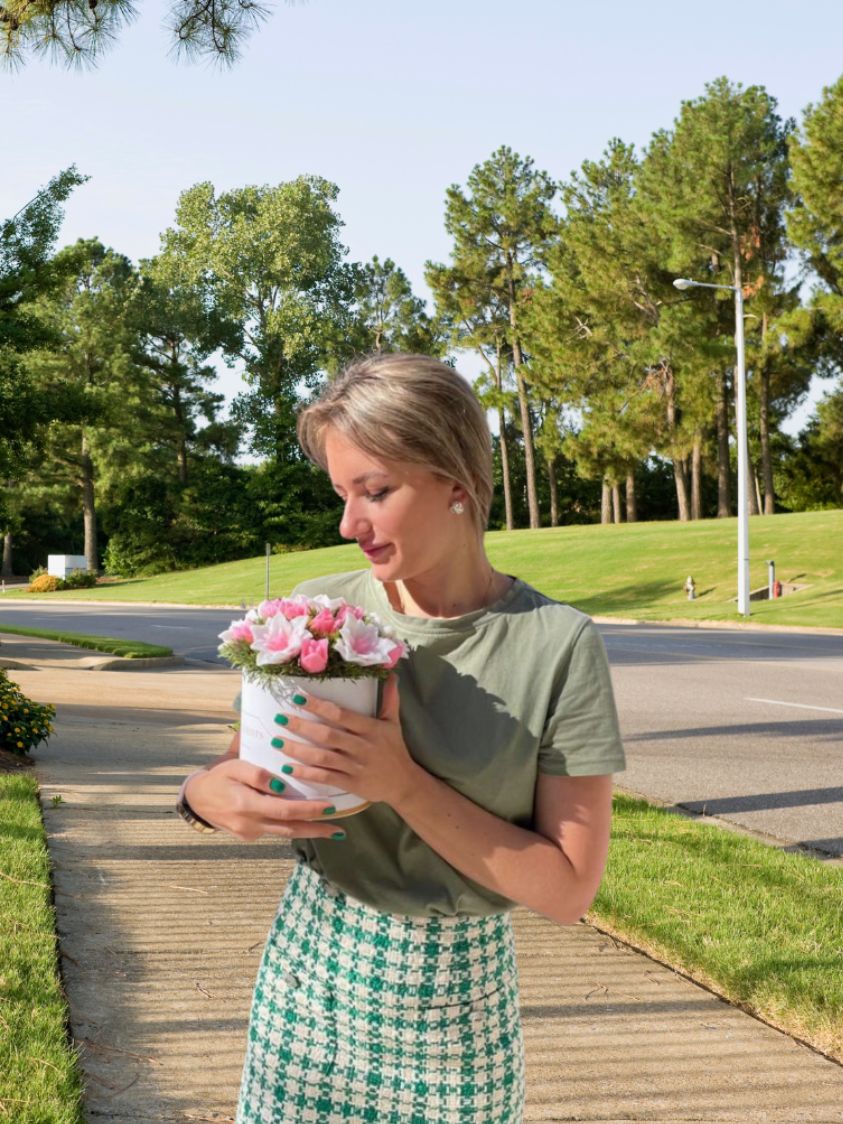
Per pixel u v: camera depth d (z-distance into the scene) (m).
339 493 1.52
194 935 4.32
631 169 56.31
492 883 1.44
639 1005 3.86
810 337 48.53
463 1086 1.51
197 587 52.47
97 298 64.44
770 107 49.00
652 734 10.33
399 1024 1.50
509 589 1.55
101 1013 3.56
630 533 46.69
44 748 8.70
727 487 54.28
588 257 52.50
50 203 23.11
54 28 6.28
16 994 3.52
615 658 18.17
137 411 65.88
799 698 12.91
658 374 54.03
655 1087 3.24
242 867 5.32
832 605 28.34
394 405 1.41
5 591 64.12
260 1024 1.58
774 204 48.91
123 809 6.48
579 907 1.48
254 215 69.38
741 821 6.91
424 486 1.46
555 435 61.91
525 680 1.48
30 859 5.07
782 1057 3.47
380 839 1.50
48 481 69.12
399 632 1.53
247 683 1.41
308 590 1.70
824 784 8.03
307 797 1.39
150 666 18.00
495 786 1.48
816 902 4.86
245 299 68.94
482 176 62.88
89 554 69.75
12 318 23.44
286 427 68.06
